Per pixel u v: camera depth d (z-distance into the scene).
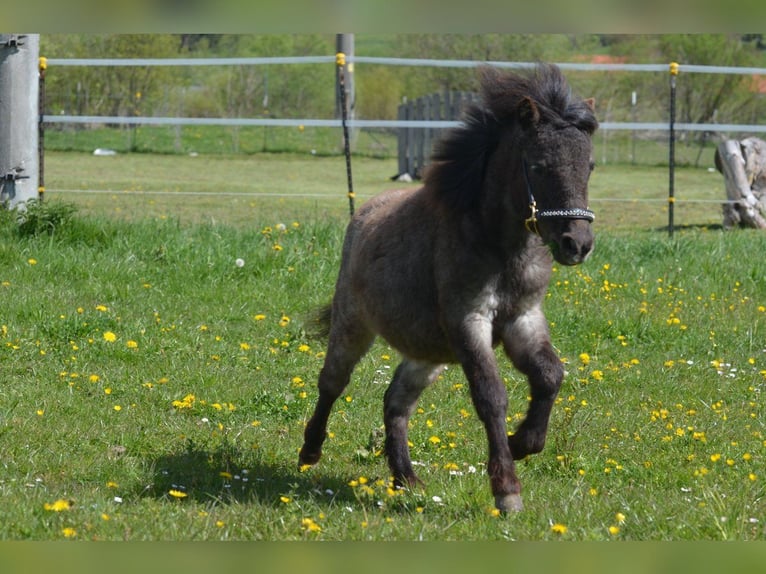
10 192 16.14
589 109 6.79
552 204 6.50
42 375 10.45
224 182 30.11
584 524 6.83
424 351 7.49
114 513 6.73
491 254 6.89
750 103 45.12
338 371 8.35
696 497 7.48
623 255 16.36
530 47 49.16
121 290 13.58
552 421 9.70
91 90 44.59
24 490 7.13
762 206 21.53
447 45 49.25
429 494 7.65
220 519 6.74
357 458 8.73
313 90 51.66
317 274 14.73
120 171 32.38
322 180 31.59
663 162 39.88
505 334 7.18
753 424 9.83
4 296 12.88
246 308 13.43
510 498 6.82
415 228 7.44
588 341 12.61
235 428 9.37
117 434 8.92
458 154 7.15
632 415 10.09
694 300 14.40
